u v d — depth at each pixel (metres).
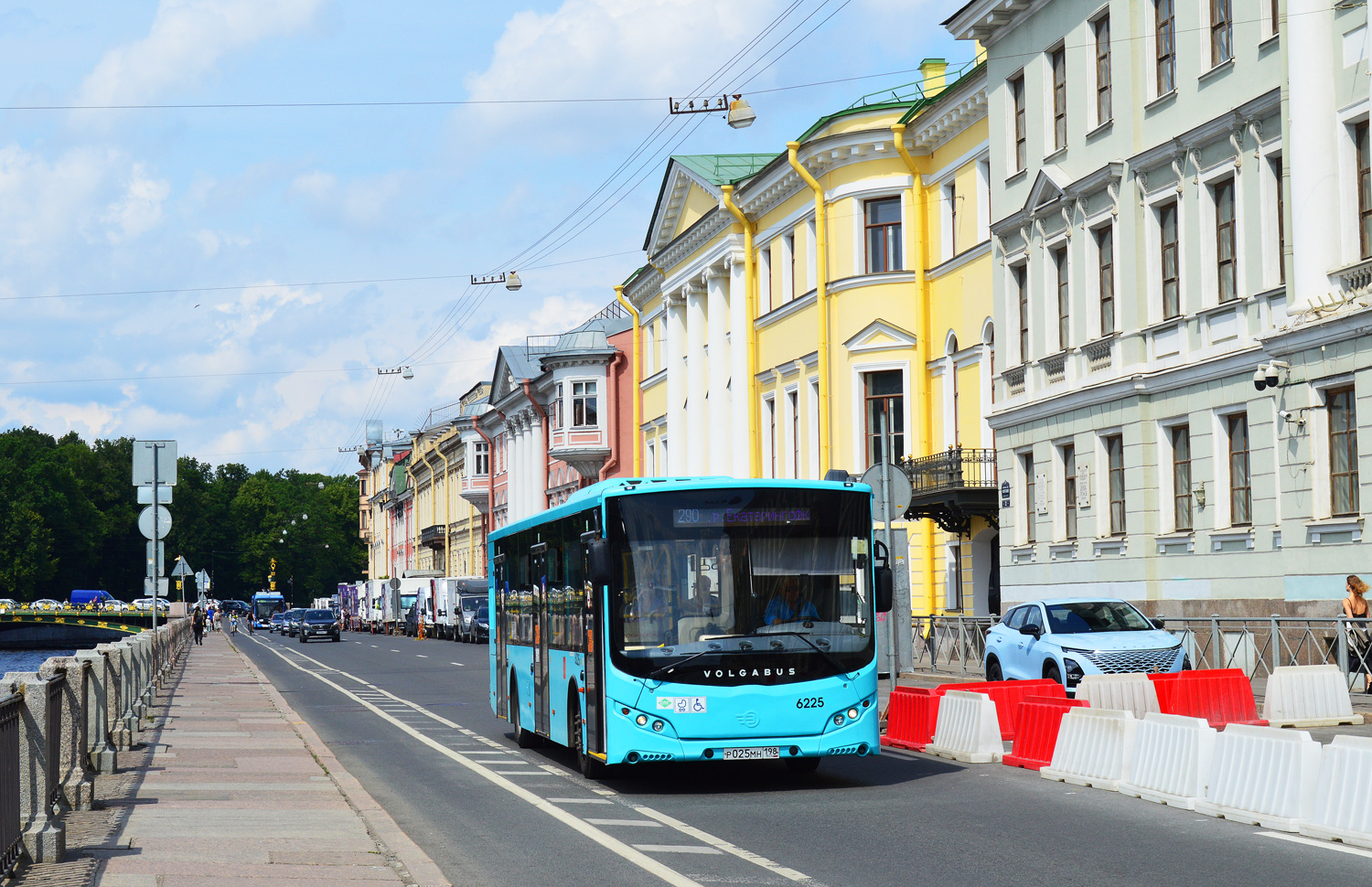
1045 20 30.67
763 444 47.69
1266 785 11.47
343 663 47.28
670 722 14.06
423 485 120.06
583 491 16.09
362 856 10.25
